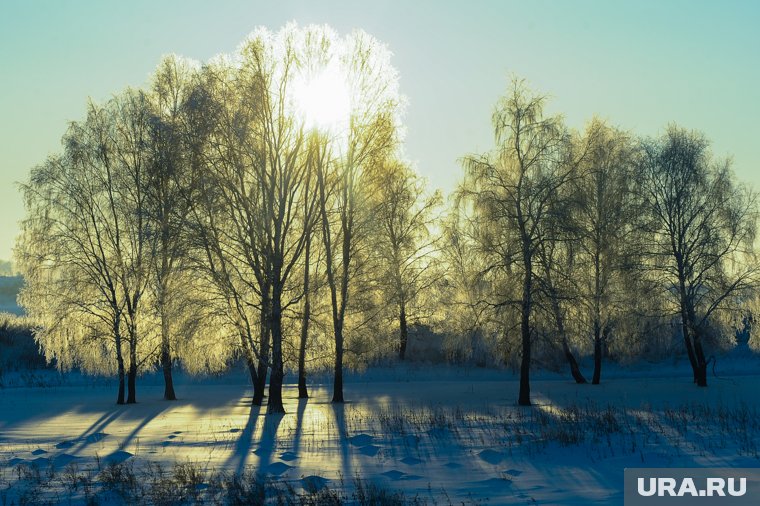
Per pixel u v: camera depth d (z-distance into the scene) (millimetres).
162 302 32688
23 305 35531
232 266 30984
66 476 15727
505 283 33469
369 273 36062
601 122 44500
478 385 45969
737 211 41500
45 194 35219
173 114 34250
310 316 34969
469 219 34250
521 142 33594
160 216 33844
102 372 37656
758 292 41219
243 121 29078
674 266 42344
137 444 20469
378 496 12797
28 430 24156
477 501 12805
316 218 32312
